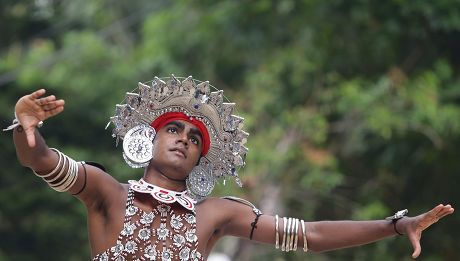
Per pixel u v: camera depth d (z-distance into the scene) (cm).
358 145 3741
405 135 3694
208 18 3944
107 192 1237
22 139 1163
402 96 3559
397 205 3806
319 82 3769
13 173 4350
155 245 1210
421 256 3691
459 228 3750
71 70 4372
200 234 1247
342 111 3644
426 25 3738
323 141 3734
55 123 4388
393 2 3659
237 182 1320
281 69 3762
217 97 1300
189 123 1290
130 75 4300
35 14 4947
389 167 3778
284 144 3612
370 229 1281
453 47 3888
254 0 3900
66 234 4369
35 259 4406
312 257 3547
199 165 1306
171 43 4056
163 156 1260
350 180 3853
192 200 1259
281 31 3894
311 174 3544
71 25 5025
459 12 3628
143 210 1230
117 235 1214
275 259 3512
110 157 4328
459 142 3619
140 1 4956
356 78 3694
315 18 3794
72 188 1220
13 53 4916
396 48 3847
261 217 1305
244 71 4075
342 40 3794
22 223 4344
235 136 1313
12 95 4416
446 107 3512
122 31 4934
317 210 3734
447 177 3778
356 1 3669
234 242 3716
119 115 1288
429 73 3547
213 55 4006
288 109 3747
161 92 1285
